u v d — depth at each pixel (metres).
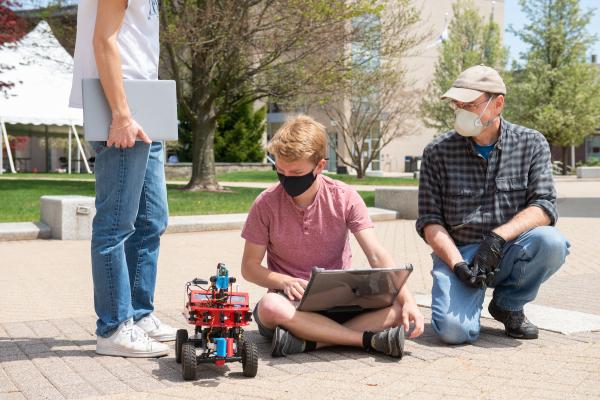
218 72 19.05
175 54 18.22
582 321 4.36
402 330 3.44
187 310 3.19
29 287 6.00
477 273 3.78
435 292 3.93
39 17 20.73
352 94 19.33
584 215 13.40
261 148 34.22
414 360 3.50
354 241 9.49
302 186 3.49
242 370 3.31
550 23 37.97
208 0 15.95
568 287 5.83
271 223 3.72
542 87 37.94
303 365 3.41
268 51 16.92
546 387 3.02
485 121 3.90
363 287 3.51
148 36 3.73
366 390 2.98
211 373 3.26
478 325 3.86
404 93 29.98
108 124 3.45
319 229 3.72
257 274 3.70
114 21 3.38
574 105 37.97
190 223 10.70
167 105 3.52
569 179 33.31
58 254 8.17
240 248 8.81
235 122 33.31
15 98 28.55
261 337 4.09
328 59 17.30
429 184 4.17
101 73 3.36
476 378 3.17
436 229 4.07
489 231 4.07
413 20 18.66
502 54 38.56
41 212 10.50
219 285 3.14
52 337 4.04
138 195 3.59
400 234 10.65
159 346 3.60
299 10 15.88
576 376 3.19
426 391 2.96
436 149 4.15
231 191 18.62
